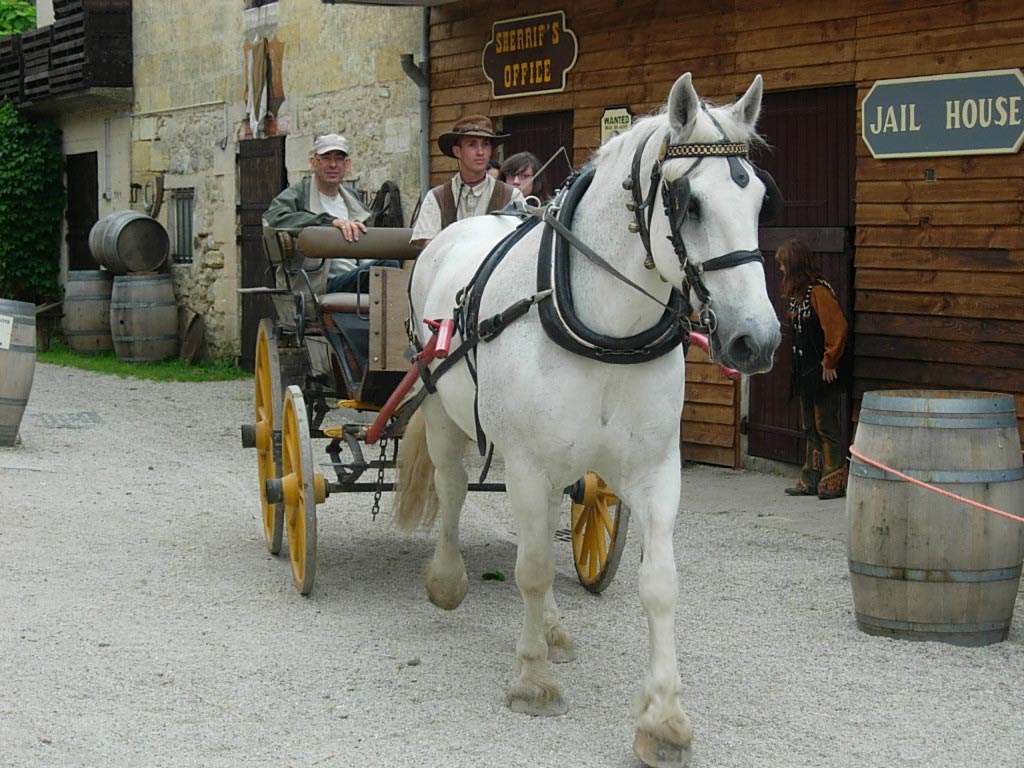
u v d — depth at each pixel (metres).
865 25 9.26
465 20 12.99
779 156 10.12
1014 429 5.99
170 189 19.55
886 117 9.12
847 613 6.48
